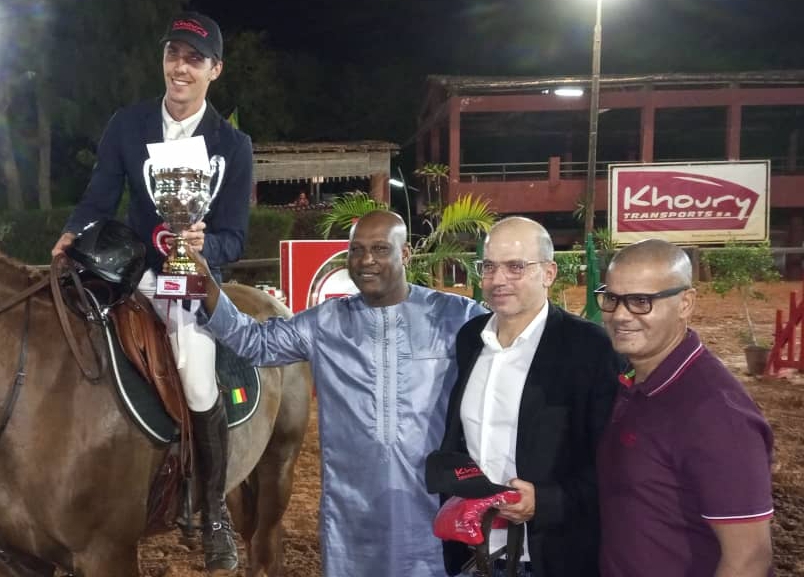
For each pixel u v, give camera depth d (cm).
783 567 430
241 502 407
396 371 265
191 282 256
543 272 244
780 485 563
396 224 265
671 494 196
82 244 278
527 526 238
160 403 286
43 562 284
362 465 265
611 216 1811
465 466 233
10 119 2184
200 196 259
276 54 2909
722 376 196
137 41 2069
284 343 277
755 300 1571
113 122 308
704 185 1816
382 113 3055
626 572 203
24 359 267
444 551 257
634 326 203
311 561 445
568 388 235
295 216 1986
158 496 295
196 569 427
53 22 2014
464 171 2872
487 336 248
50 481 263
